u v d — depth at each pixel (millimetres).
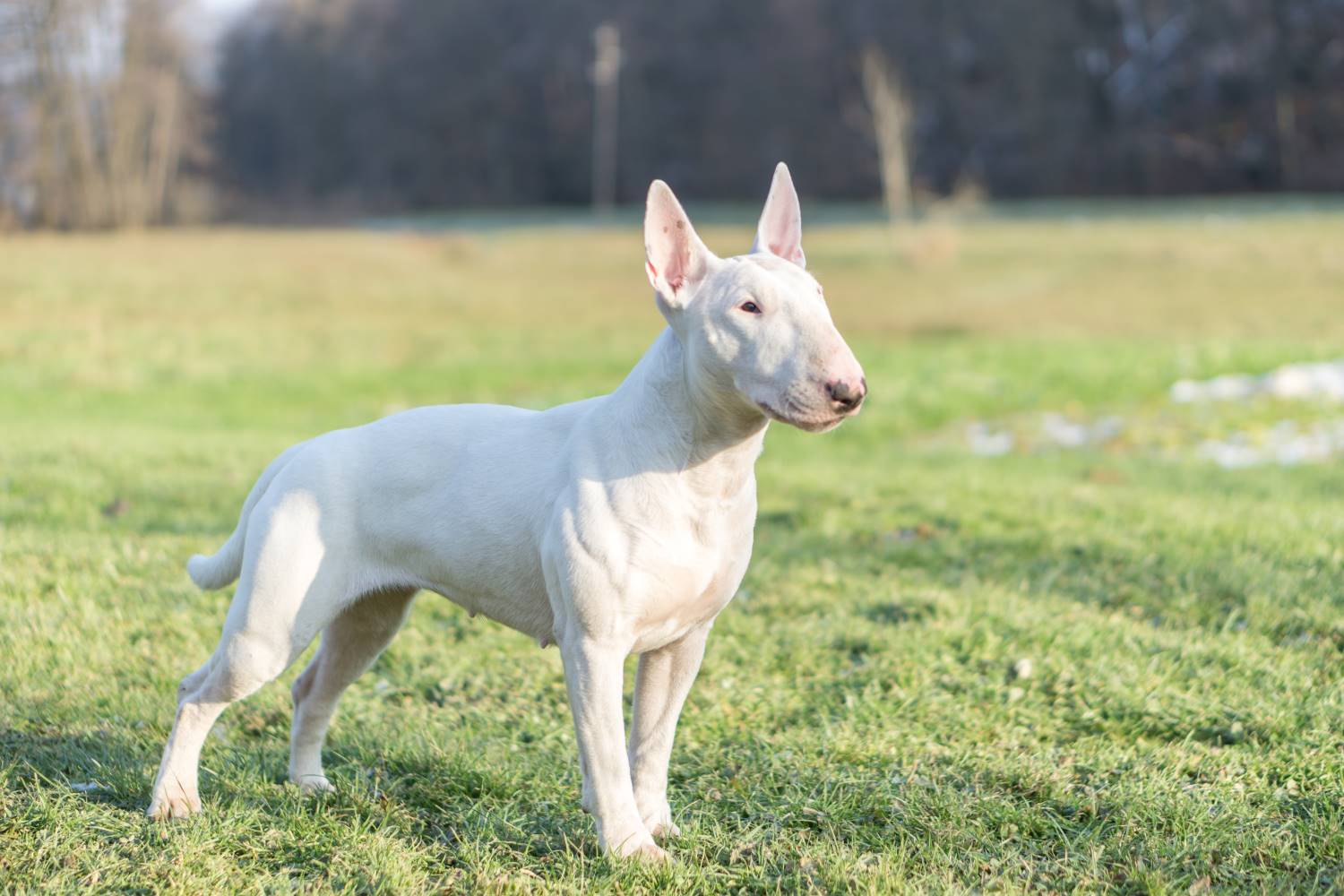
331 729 4969
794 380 3377
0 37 43719
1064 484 10141
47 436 11930
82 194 46781
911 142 71000
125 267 27984
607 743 3684
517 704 5316
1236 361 17125
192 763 4086
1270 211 47656
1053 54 75188
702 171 84062
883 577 7207
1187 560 7133
